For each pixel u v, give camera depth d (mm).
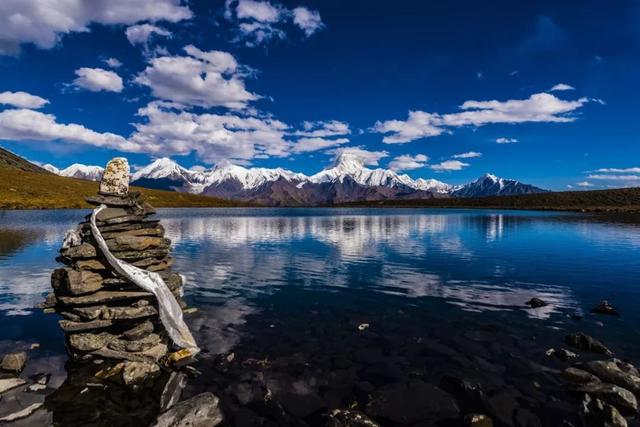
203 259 41406
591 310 22125
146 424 11297
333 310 22250
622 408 11688
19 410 11922
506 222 106062
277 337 17891
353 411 11406
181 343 15914
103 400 12508
